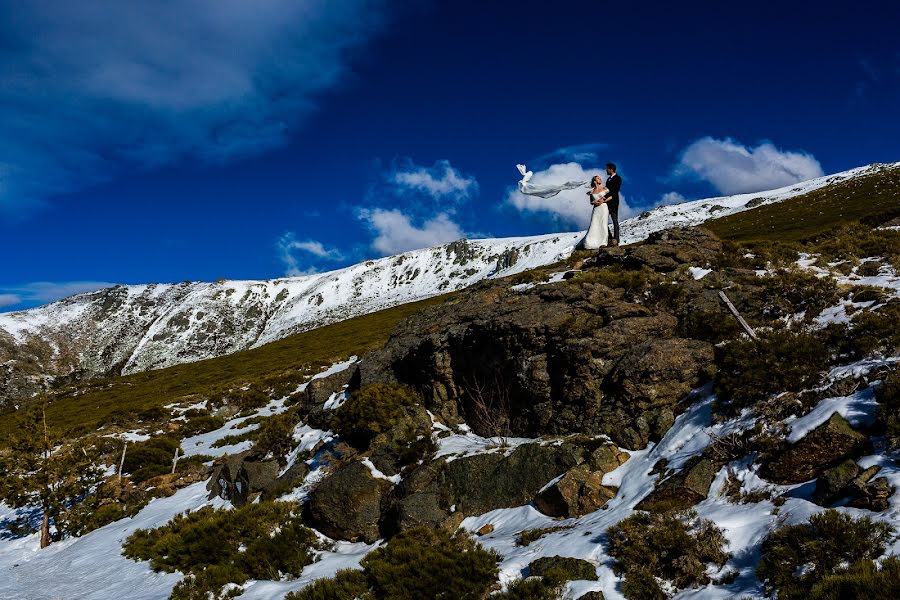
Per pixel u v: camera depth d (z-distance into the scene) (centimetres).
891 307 1328
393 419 1759
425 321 2191
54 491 2439
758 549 856
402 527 1370
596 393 1455
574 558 982
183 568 1567
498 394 1680
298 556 1452
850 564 737
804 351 1223
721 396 1245
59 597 1661
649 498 1090
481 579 1045
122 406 7081
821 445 966
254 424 3659
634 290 1809
